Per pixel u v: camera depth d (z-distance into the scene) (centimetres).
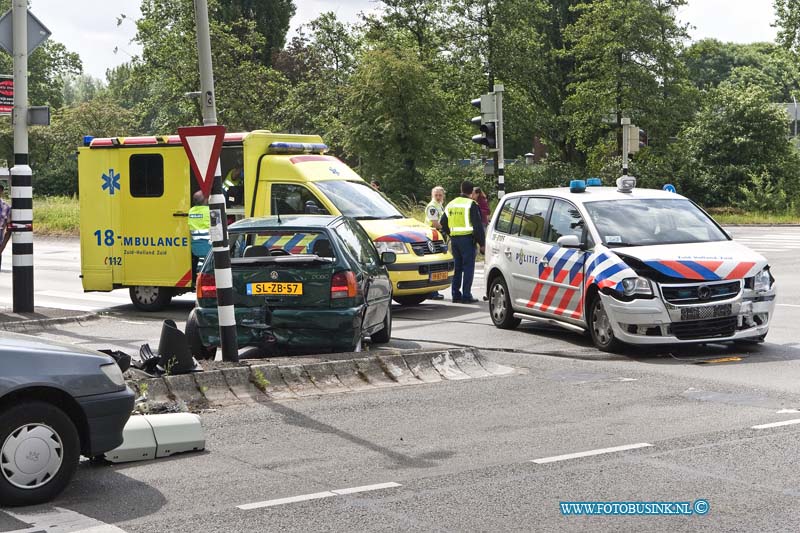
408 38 6294
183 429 822
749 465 751
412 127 5506
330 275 1180
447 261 1875
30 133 7681
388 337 1423
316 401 1025
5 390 661
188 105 5909
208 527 622
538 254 1469
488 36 6109
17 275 1736
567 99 6191
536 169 6656
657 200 1435
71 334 1577
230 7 7925
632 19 5812
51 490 677
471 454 799
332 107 6397
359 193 1883
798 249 3066
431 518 634
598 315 1327
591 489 695
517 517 635
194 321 1237
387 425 912
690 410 954
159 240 1902
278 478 737
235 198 1869
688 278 1250
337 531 611
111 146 1922
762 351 1298
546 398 1029
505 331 1552
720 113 6025
